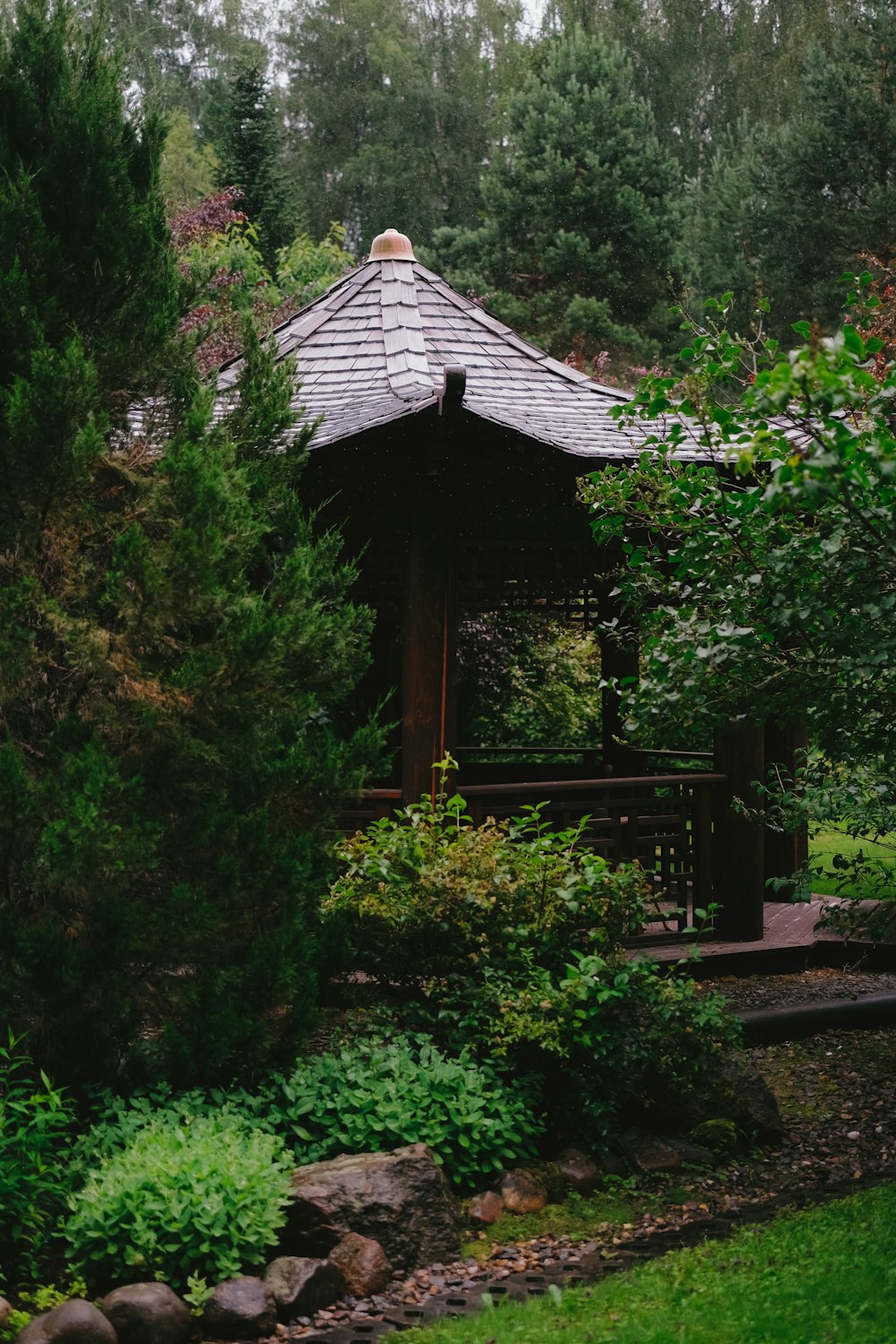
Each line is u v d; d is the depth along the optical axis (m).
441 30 41.12
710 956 8.05
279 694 5.09
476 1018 5.70
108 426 4.93
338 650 5.30
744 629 5.18
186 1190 4.31
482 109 38.94
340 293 9.55
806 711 5.71
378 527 7.63
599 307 26.88
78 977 4.67
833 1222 4.73
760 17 36.03
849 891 10.20
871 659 4.80
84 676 5.04
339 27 40.75
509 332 9.49
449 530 7.68
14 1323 3.92
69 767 4.66
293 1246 4.50
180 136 26.22
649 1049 5.67
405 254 9.77
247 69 24.22
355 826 7.75
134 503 5.11
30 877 4.79
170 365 5.38
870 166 26.14
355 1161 4.75
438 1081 5.32
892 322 11.20
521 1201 5.09
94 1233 4.18
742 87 35.31
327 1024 6.19
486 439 7.27
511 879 6.00
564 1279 4.48
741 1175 5.56
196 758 4.97
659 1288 4.17
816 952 8.54
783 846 9.84
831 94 26.53
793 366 3.50
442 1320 4.11
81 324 5.28
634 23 36.50
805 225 26.17
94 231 5.23
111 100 5.34
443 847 6.14
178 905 4.80
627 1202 5.27
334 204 38.91
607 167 28.67
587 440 7.64
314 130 40.09
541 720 15.08
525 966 5.90
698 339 5.32
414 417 7.00
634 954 7.88
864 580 4.94
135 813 4.74
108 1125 4.66
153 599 4.75
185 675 4.89
